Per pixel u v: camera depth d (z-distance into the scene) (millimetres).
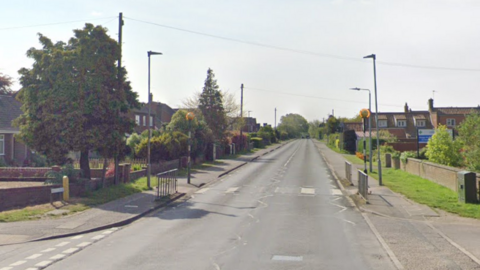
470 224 15867
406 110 97750
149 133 26328
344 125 90125
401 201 20859
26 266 10102
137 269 9875
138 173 30266
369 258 11000
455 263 10500
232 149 66125
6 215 16375
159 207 19688
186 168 40469
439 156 31641
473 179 19891
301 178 33531
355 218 17125
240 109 76875
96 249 11891
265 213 18188
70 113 22516
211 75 64188
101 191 22828
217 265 10242
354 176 34094
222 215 17703
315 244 12578
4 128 35219
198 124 48375
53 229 14383
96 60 23328
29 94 23125
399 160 39281
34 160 36312
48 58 23219
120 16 25375
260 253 11445
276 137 135125
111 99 23531
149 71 26938
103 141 23172
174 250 11750
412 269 9977
